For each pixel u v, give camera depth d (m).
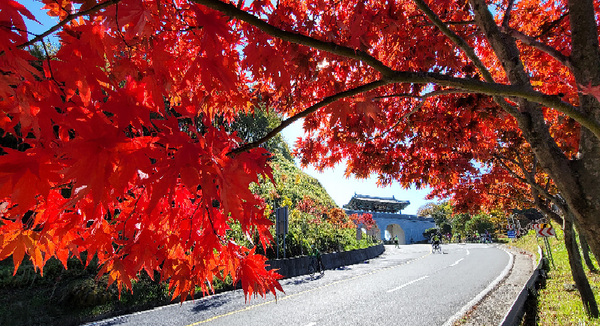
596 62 2.21
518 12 5.01
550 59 4.50
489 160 7.61
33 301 7.38
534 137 2.50
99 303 7.50
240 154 1.23
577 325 4.83
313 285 10.12
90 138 0.79
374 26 2.38
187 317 6.70
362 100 1.33
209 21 0.99
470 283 9.38
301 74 2.87
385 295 8.12
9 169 0.80
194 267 1.45
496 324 5.10
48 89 0.92
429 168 5.48
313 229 18.19
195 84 1.54
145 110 0.93
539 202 7.30
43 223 1.19
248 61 1.43
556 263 11.82
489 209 11.98
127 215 1.35
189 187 0.86
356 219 26.14
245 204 1.20
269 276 1.53
